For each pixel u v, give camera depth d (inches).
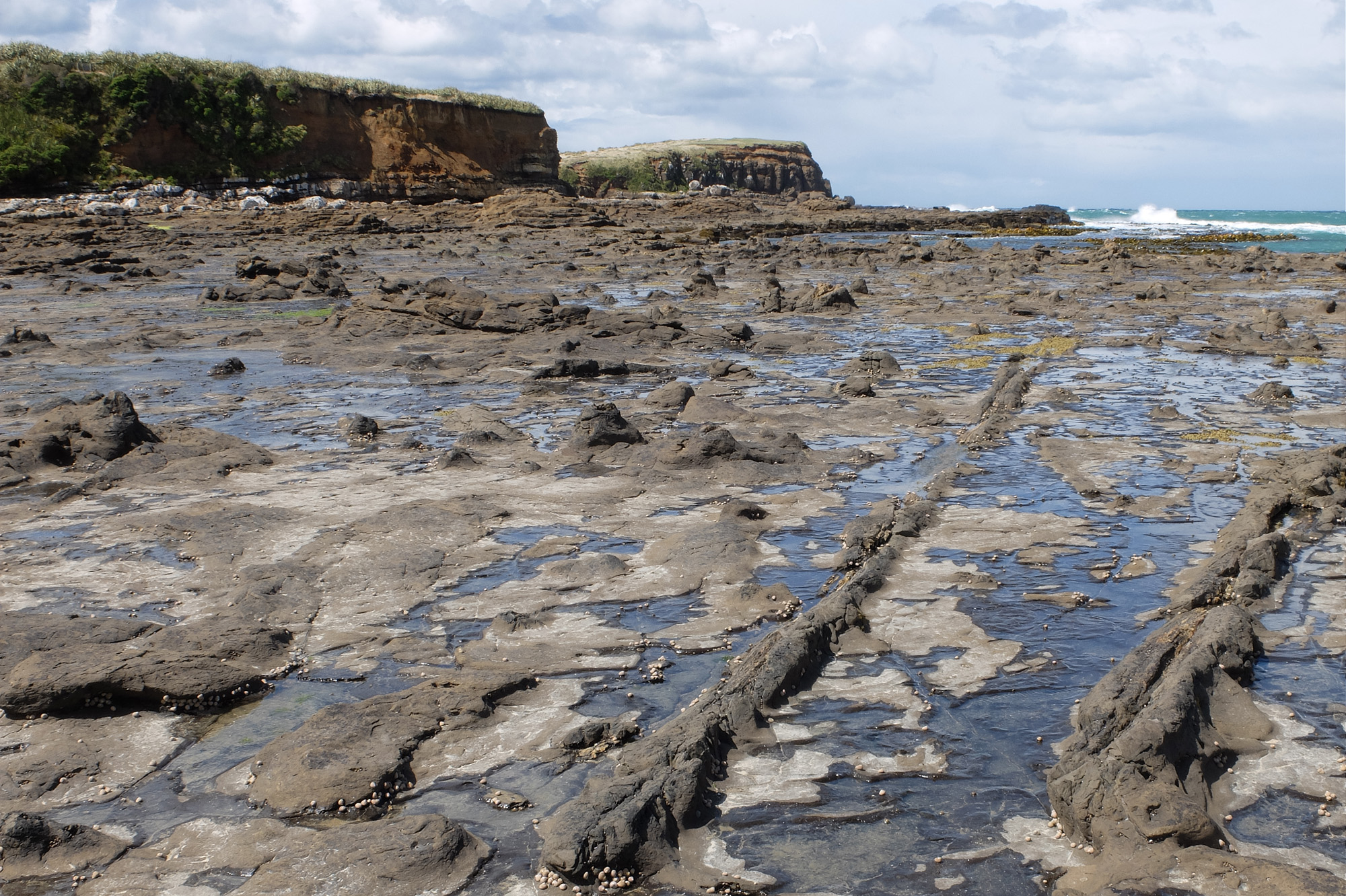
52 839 193.3
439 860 188.5
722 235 2679.6
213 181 3073.3
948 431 532.7
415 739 231.1
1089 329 938.7
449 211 2972.4
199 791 216.2
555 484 437.1
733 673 254.7
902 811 205.6
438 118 3548.2
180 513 393.4
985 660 269.4
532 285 1398.9
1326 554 338.6
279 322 1029.8
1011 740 230.8
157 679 251.4
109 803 212.2
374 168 3417.8
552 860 183.6
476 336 901.2
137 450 473.7
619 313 925.2
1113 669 250.8
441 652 278.4
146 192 2792.8
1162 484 424.8
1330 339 853.2
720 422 552.7
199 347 868.6
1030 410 578.2
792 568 334.6
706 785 213.8
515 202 2903.5
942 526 374.6
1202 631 261.4
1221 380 670.5
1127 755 201.8
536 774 219.9
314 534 372.2
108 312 1114.1
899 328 962.7
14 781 219.1
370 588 321.7
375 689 259.8
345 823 203.6
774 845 195.8
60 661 254.8
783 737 234.2
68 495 422.6
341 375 731.4
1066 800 197.2
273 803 209.9
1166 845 185.6
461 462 468.8
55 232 2007.9
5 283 1411.2
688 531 362.6
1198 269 1560.0
